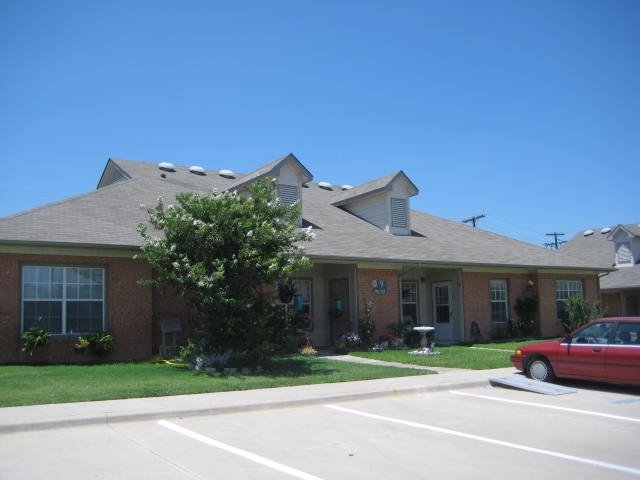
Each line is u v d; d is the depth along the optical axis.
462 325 23.89
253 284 15.15
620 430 8.79
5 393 11.09
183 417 9.80
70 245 15.59
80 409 9.80
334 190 30.78
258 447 7.79
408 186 25.56
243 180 22.92
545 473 6.62
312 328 22.03
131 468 6.79
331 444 7.95
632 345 11.95
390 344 21.11
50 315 15.88
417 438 8.29
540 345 13.58
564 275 27.61
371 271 21.52
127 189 21.06
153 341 17.52
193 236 14.54
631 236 34.03
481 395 12.08
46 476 6.49
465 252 24.72
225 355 14.84
